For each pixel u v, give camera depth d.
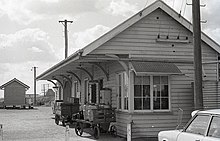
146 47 15.50
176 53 15.97
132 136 14.77
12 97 55.75
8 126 21.48
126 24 14.98
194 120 8.12
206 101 15.52
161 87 15.61
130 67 14.98
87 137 15.46
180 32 16.06
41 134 16.97
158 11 15.77
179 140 8.26
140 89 15.27
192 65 16.16
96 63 17.34
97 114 14.84
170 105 15.62
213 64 16.53
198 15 11.61
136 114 14.91
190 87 16.03
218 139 7.05
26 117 30.67
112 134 15.97
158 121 15.21
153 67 14.87
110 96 17.00
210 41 16.28
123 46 15.14
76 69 22.27
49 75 26.89
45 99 82.88
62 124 21.72
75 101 21.72
